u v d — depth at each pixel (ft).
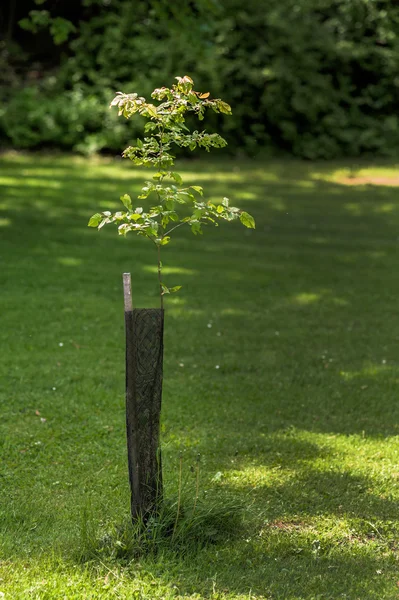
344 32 87.92
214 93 77.92
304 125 82.28
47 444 18.25
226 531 14.24
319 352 26.71
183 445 18.45
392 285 37.19
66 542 13.66
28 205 49.42
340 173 72.95
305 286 36.27
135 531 13.35
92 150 72.64
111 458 17.66
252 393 22.45
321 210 56.34
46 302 30.42
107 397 21.47
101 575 12.59
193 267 38.32
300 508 15.39
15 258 36.86
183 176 65.98
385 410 21.62
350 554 13.65
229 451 18.26
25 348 25.18
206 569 12.95
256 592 12.32
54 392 21.61
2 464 17.06
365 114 87.10
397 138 85.10
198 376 23.65
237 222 51.08
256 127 80.23
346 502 15.72
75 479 16.47
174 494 14.55
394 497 16.07
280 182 66.90
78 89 76.95
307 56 82.94
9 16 85.15
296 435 19.48
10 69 80.33
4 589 11.95
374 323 30.73
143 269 37.06
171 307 31.42
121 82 77.46
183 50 77.10
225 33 80.38
